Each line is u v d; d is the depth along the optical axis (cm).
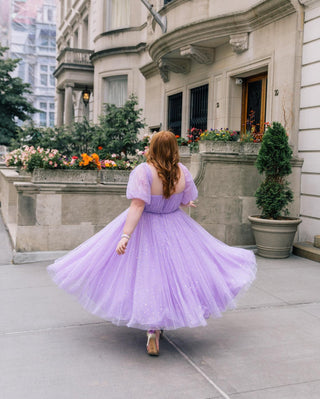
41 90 4922
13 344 334
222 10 894
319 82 693
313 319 402
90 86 2061
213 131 750
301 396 261
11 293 466
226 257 340
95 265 318
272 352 326
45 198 610
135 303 293
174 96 1247
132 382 276
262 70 860
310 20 716
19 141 1268
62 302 439
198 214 682
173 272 306
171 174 312
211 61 1014
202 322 292
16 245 604
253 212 710
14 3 4700
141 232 317
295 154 735
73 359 309
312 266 614
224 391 266
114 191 639
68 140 1216
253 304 443
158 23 1059
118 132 1119
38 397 255
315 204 701
